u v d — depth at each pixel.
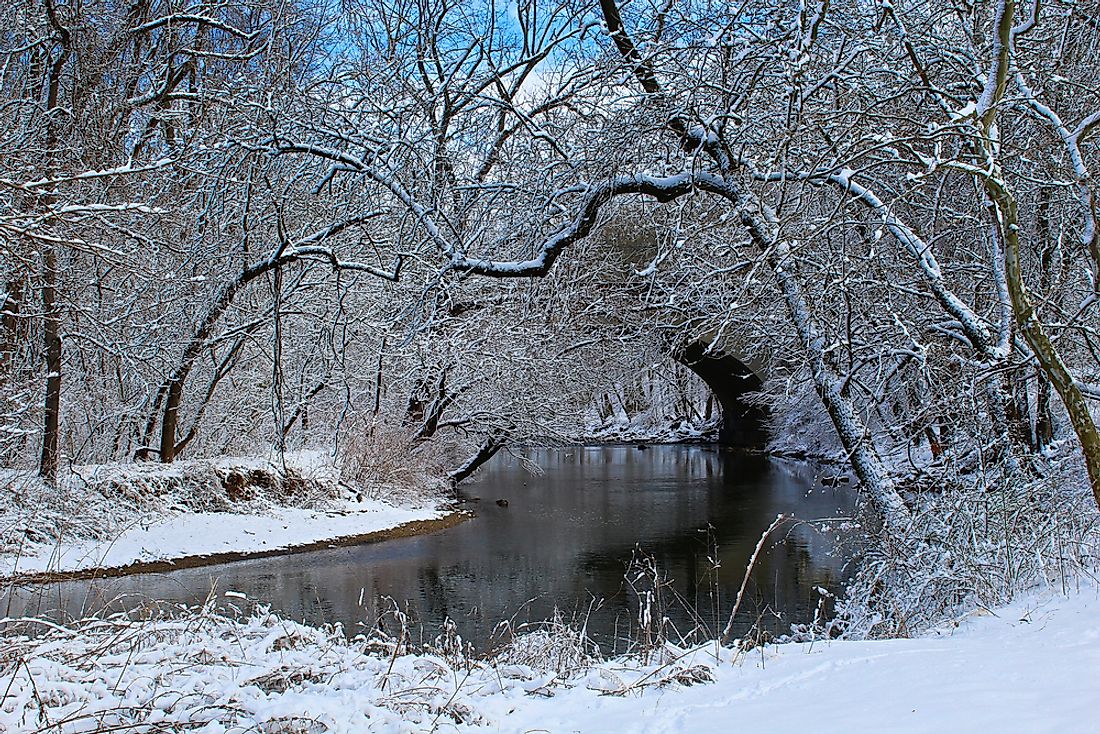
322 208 14.76
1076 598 6.29
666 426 51.66
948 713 3.43
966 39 10.16
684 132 10.19
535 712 4.24
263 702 4.16
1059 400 12.40
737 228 11.36
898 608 7.44
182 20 14.46
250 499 17.69
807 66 8.99
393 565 15.23
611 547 16.77
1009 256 6.11
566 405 26.06
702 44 9.48
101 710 3.97
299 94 12.30
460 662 5.69
